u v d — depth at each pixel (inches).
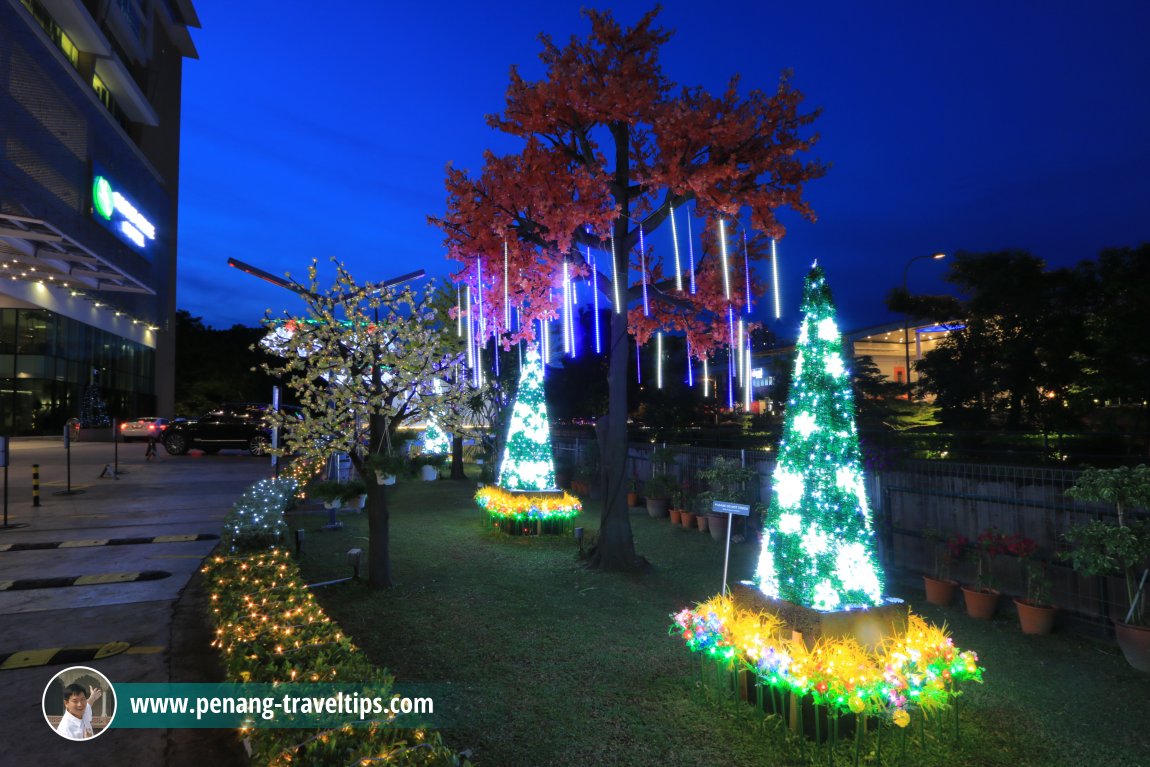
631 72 339.6
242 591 236.5
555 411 1065.5
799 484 194.2
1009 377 693.9
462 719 176.2
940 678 165.5
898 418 751.7
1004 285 686.5
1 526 458.3
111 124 1653.5
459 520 514.0
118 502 572.7
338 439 309.3
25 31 1266.0
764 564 205.8
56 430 1433.3
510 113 351.9
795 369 205.8
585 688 196.5
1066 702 189.9
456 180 357.4
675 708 182.7
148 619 262.7
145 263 1931.6
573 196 340.8
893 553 333.4
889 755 158.4
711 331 402.3
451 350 341.4
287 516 529.3
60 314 1459.2
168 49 2315.5
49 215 1350.9
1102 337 612.7
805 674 161.2
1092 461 490.6
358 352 312.2
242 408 1120.2
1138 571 228.8
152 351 2095.2
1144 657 210.7
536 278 362.3
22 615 268.1
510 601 290.2
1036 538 266.7
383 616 268.1
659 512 537.6
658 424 996.6
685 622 197.2
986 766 155.1
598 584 320.8
